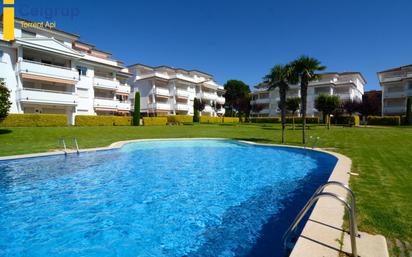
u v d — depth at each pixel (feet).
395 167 30.09
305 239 11.79
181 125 139.13
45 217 20.22
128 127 105.19
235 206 22.49
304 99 58.95
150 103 165.89
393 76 167.12
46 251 15.29
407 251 11.14
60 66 102.58
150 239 16.70
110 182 30.78
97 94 125.49
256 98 233.76
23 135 62.28
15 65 89.51
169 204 23.26
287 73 59.41
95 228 18.35
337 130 97.66
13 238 16.83
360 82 205.26
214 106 208.33
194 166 41.29
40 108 98.07
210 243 15.97
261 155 52.06
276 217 19.74
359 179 24.21
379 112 171.63
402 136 70.59
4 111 59.06
